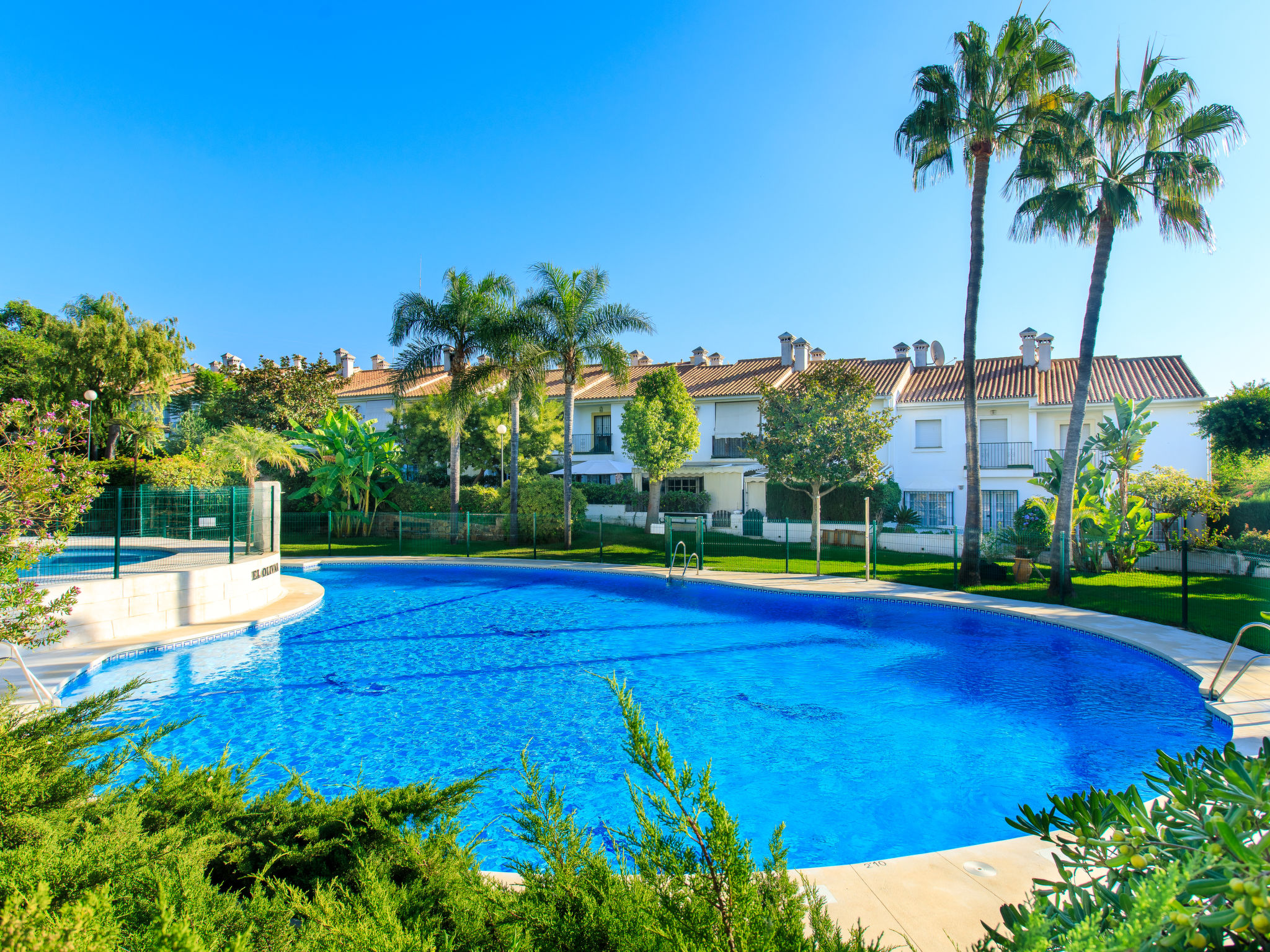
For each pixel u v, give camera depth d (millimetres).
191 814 3697
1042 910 1754
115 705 4656
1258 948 1433
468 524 28266
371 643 14273
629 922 2131
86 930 1773
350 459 33344
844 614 17156
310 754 8391
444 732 9125
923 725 9320
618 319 28344
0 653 11836
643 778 7645
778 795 7172
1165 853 1727
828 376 28156
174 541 16609
